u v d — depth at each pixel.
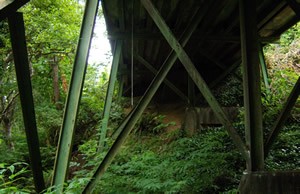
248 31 4.20
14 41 2.86
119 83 11.74
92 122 12.23
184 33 4.99
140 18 7.24
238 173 5.65
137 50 9.53
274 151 6.42
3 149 9.23
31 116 3.01
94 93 14.07
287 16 7.50
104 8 6.50
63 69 16.36
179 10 6.75
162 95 12.16
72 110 2.99
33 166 3.04
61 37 11.85
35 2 11.66
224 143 6.96
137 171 4.91
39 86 15.33
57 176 2.93
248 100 4.10
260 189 3.88
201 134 8.23
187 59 3.84
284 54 11.95
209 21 7.41
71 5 13.66
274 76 10.41
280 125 4.48
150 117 9.91
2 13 2.58
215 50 9.81
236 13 7.11
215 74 11.44
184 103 11.47
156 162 5.46
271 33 8.80
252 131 4.04
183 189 4.62
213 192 4.99
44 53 12.57
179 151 6.50
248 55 4.16
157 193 4.34
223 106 9.48
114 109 11.21
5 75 10.48
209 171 5.23
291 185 3.89
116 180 4.60
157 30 7.88
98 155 5.46
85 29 3.12
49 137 12.54
